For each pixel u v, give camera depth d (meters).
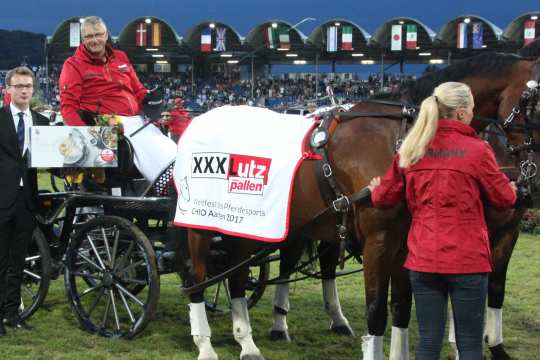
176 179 5.23
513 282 7.78
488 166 3.51
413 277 3.62
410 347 5.52
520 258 9.14
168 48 43.47
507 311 6.61
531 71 4.41
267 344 5.62
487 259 3.53
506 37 37.59
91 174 5.69
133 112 6.09
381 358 4.32
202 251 5.14
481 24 37.62
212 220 4.93
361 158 4.36
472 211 3.52
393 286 4.52
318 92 43.56
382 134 4.36
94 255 5.91
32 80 5.65
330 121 4.57
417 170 3.59
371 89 42.09
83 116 5.89
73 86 5.86
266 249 4.83
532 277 8.03
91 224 5.65
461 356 3.54
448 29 38.81
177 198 5.24
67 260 5.80
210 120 5.17
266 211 4.67
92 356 5.11
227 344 5.61
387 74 44.69
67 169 5.62
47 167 5.48
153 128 5.89
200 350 5.09
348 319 6.36
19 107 5.63
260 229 4.68
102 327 5.67
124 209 5.64
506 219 4.64
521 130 4.44
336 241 4.64
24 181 5.55
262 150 4.76
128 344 5.43
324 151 4.51
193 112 6.14
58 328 5.84
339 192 4.46
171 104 6.23
